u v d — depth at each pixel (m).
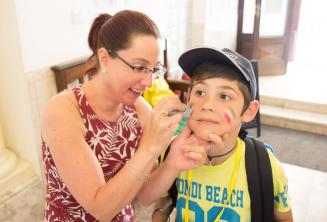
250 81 0.78
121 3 2.55
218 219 0.85
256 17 4.26
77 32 2.17
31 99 1.94
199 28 3.96
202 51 0.78
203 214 0.87
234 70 0.77
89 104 0.85
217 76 0.77
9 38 1.83
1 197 1.95
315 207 1.49
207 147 0.79
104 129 0.87
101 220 0.77
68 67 2.03
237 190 0.85
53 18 1.97
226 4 4.26
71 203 0.92
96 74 0.88
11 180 2.03
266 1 4.48
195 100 0.80
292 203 1.51
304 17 5.93
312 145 3.22
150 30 0.77
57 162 0.79
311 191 1.61
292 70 5.07
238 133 0.87
